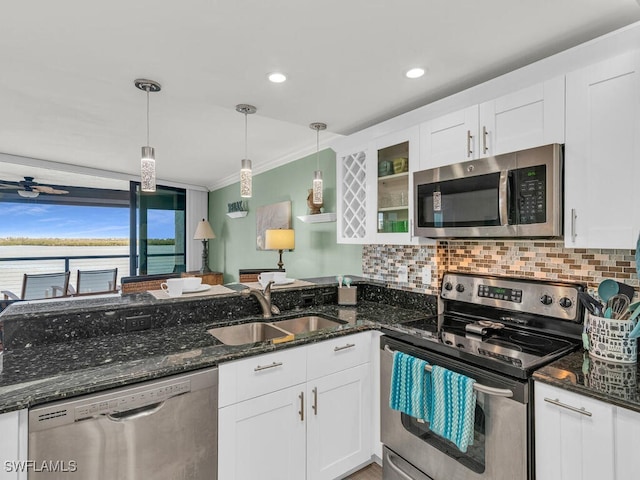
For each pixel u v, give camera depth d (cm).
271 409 162
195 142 350
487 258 207
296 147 363
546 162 145
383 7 122
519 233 154
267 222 441
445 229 186
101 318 174
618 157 129
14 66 200
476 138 174
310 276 364
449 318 213
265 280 247
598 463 115
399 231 221
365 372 198
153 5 120
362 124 244
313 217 333
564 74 144
